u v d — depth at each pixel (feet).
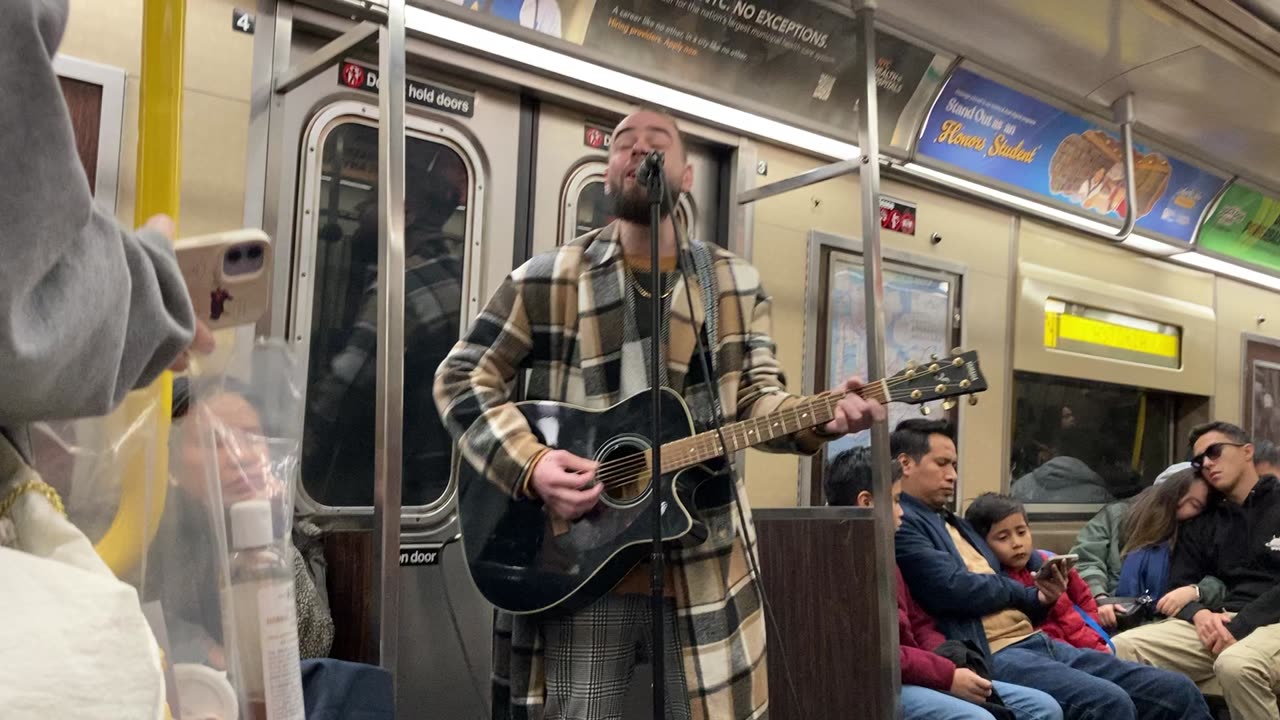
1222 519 14.48
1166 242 19.03
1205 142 18.07
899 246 15.08
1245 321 22.33
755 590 6.88
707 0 10.93
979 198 16.02
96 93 8.14
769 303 7.62
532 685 6.76
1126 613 14.19
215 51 8.84
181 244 3.09
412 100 10.18
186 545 3.17
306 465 9.24
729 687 6.50
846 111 12.80
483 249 10.60
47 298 2.04
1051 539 17.47
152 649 2.11
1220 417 21.45
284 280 9.23
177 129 3.68
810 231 13.39
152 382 2.76
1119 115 16.06
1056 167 16.34
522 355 7.25
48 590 2.00
